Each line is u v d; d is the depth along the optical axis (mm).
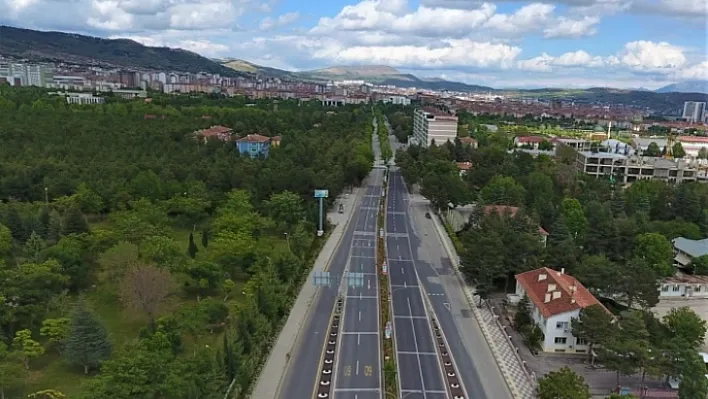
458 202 177375
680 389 74562
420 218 180125
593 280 108812
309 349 91750
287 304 105562
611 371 86500
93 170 169500
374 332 98688
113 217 141125
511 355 91625
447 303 112750
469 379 84125
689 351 77062
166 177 168125
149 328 91938
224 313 95438
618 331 84375
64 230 124562
